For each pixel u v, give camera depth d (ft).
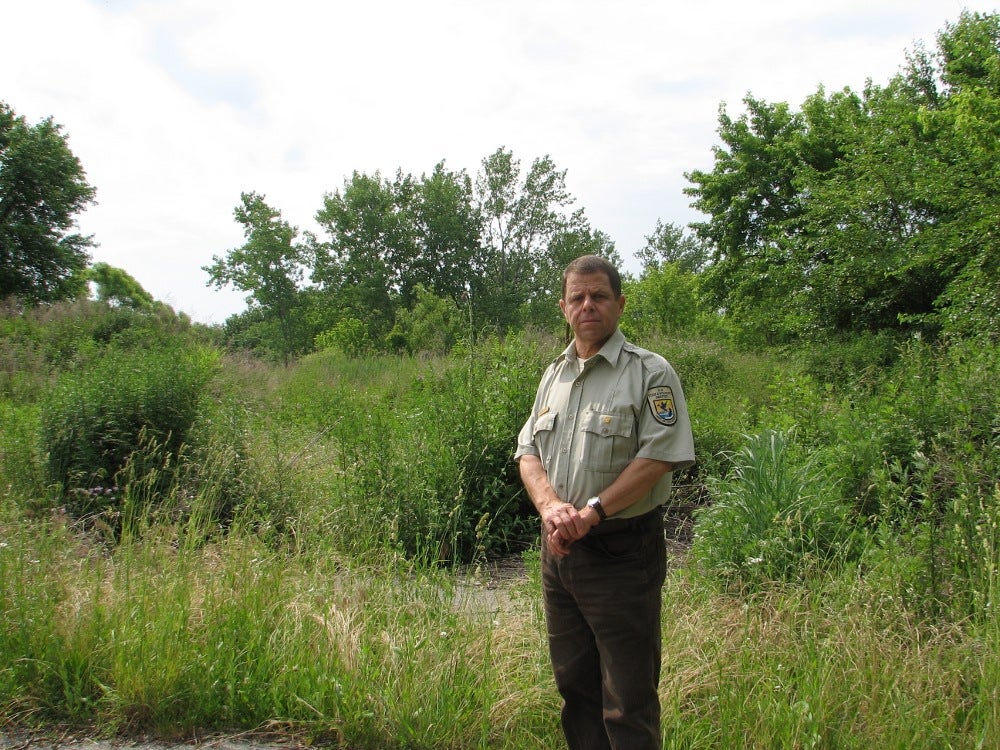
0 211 112.98
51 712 10.13
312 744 9.70
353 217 155.02
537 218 166.09
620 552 7.72
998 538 12.03
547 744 9.43
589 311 8.10
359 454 20.10
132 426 20.90
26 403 32.24
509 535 20.08
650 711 7.68
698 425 25.05
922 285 44.29
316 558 14.07
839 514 15.31
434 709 9.86
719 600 13.08
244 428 22.80
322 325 138.41
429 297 84.28
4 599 11.29
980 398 18.54
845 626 11.25
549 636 8.61
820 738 8.95
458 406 21.62
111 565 13.43
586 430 7.93
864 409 21.59
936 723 9.30
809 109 68.54
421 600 12.48
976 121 33.30
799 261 51.37
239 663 10.69
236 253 118.52
